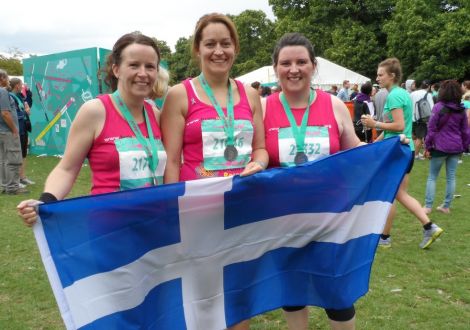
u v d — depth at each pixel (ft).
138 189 7.04
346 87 50.55
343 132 9.15
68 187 7.23
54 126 41.81
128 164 7.35
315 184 8.30
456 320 10.99
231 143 8.27
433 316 11.16
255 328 10.85
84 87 38.75
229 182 7.71
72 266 6.58
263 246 8.25
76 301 6.56
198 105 8.23
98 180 7.43
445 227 18.66
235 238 7.99
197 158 8.27
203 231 7.70
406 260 14.94
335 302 8.49
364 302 11.94
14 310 11.70
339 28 102.06
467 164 34.83
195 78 8.55
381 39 104.68
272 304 8.37
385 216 8.73
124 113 7.48
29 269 14.46
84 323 6.59
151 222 7.23
